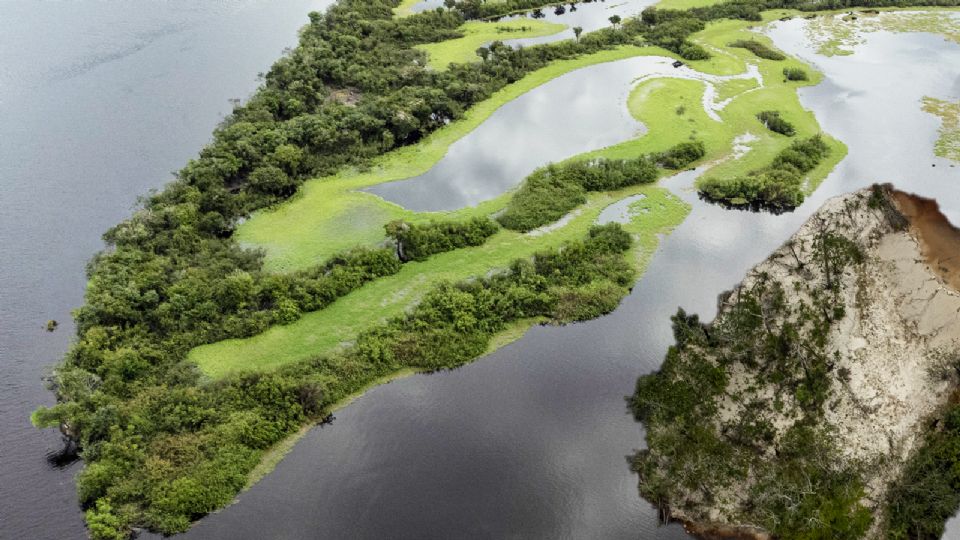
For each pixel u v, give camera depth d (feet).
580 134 326.44
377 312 221.46
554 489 167.12
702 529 158.51
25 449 180.86
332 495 167.63
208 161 273.54
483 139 323.57
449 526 159.53
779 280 182.09
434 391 195.62
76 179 302.45
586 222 262.88
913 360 169.89
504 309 217.97
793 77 370.32
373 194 283.38
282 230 262.26
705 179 284.82
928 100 342.44
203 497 164.45
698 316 202.69
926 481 156.15
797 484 157.99
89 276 229.45
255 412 184.03
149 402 183.21
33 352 214.69
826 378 167.43
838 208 181.16
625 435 179.42
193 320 212.84
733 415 172.55
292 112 319.27
